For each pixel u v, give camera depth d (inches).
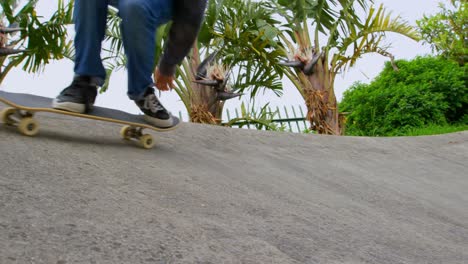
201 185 87.4
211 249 57.4
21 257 46.0
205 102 282.4
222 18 298.2
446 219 103.6
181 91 291.0
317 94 285.9
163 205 70.7
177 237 58.9
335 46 294.2
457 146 217.5
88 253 49.8
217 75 275.3
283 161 136.3
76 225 55.9
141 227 59.7
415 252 74.2
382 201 109.5
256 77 311.3
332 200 100.1
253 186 97.2
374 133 411.8
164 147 116.6
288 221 76.5
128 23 89.2
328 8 295.4
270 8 297.4
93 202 65.0
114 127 124.8
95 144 100.4
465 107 431.5
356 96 434.0
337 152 168.9
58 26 253.1
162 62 102.2
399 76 434.9
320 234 73.2
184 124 152.6
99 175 78.2
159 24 93.4
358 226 82.9
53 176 72.3
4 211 55.6
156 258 52.1
